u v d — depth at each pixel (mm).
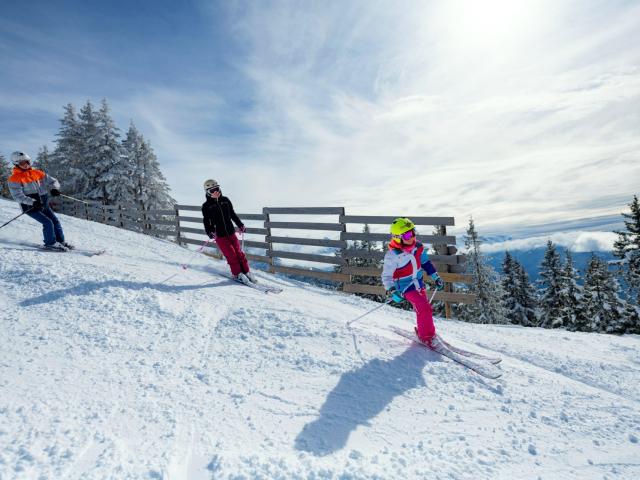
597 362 4102
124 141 30359
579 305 30297
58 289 4488
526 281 36000
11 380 2666
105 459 1997
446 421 2605
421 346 3783
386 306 6551
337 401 2787
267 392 2865
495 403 2848
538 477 2076
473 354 3680
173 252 8781
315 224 8430
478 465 2162
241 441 2277
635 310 26328
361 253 7695
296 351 3518
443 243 6914
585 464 2191
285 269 9016
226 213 6020
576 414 2727
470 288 27188
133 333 3666
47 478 1804
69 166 28594
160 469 1958
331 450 2252
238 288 5605
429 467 2129
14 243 6852
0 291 4379
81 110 28750
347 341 3748
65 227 9906
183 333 3793
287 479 1954
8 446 1991
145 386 2816
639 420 2664
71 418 2328
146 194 30188
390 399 2850
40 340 3342
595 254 30812
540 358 4176
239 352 3486
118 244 8812
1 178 40031
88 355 3174
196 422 2438
